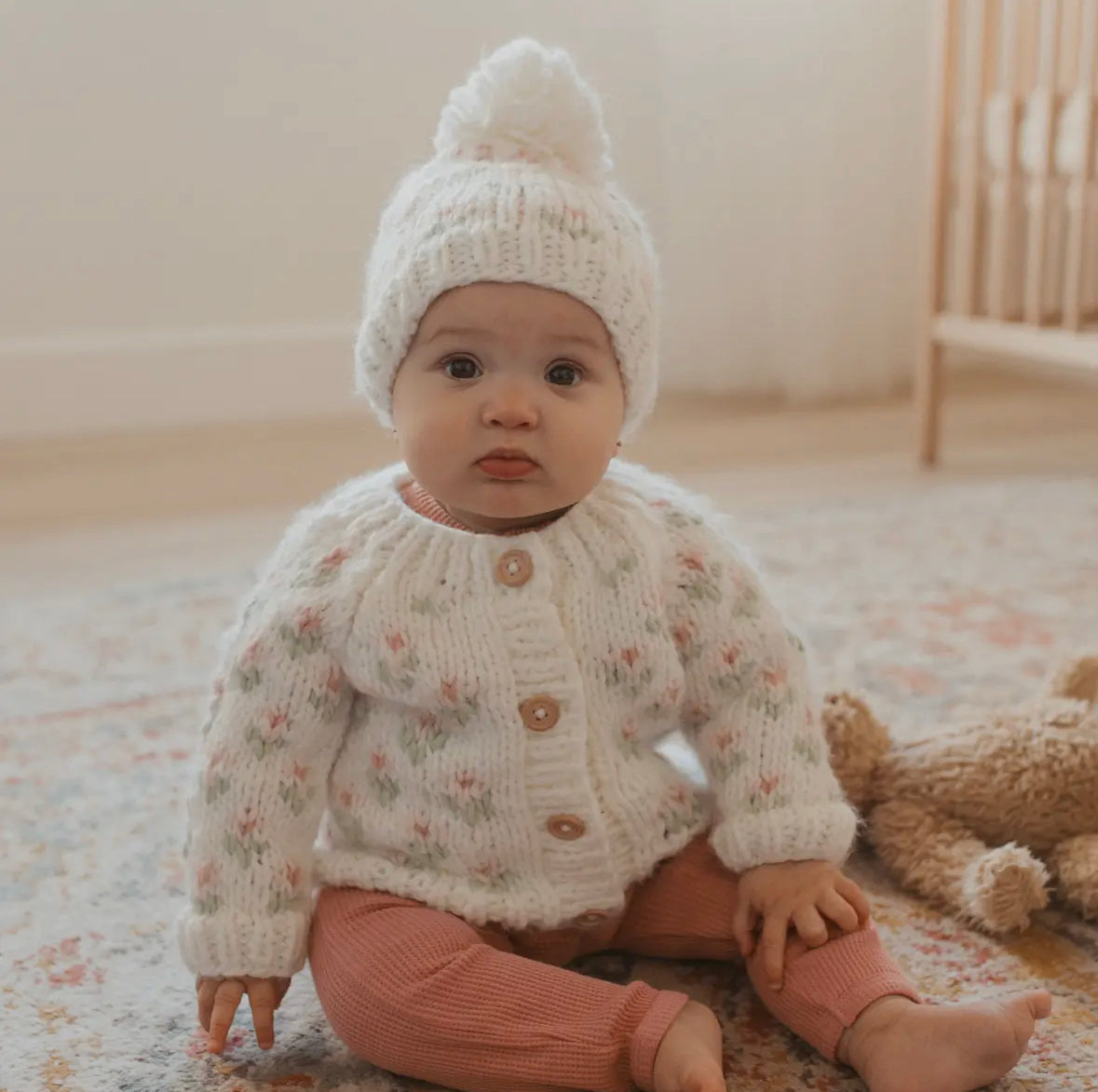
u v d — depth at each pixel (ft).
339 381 8.67
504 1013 2.50
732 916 2.85
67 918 3.23
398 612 2.69
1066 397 8.91
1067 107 6.64
